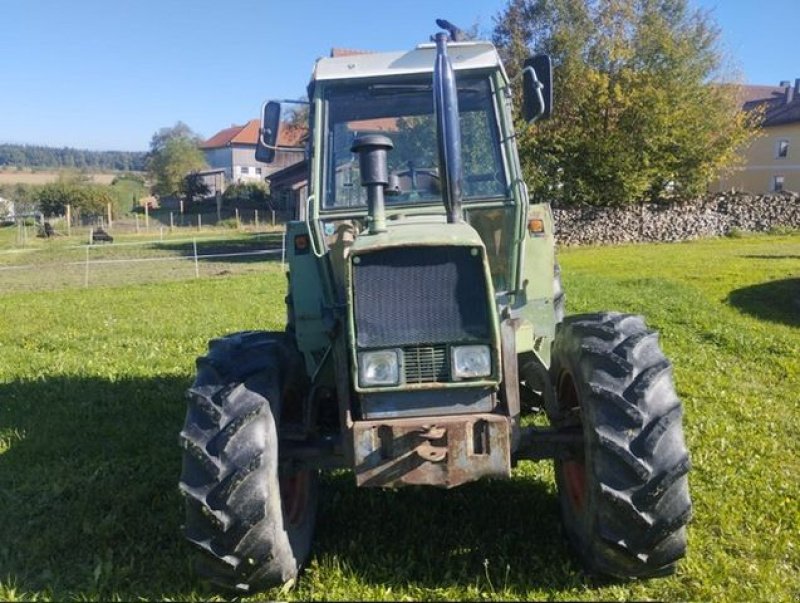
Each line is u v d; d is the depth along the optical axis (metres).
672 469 3.19
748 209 31.92
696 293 13.63
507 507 4.36
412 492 4.59
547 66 4.30
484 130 4.27
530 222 4.28
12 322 12.18
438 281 3.30
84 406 6.70
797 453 5.28
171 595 3.62
